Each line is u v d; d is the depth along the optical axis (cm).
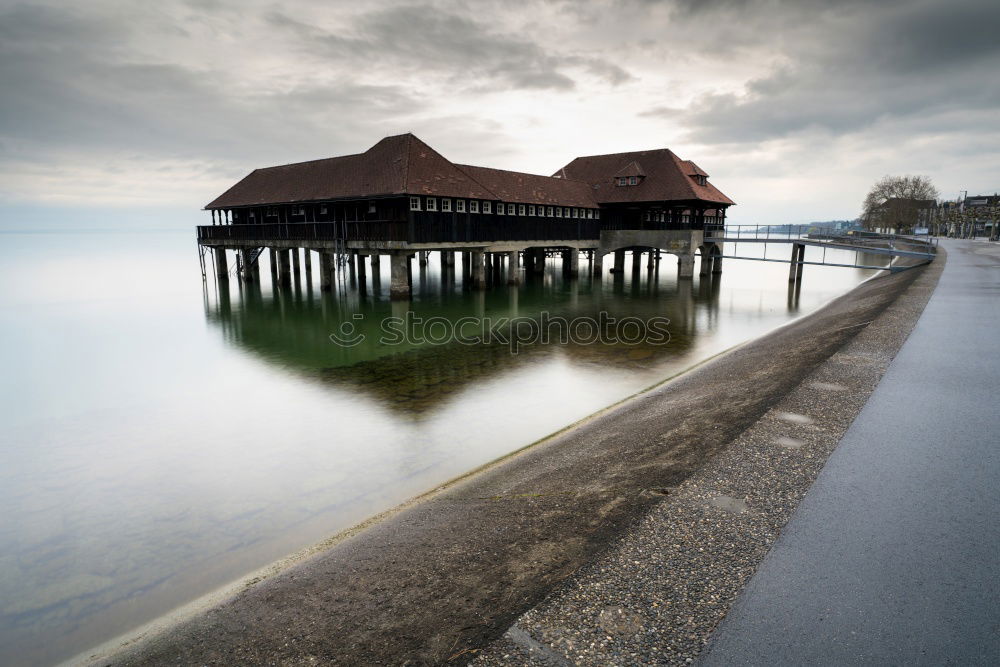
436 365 1522
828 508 462
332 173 2969
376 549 557
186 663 417
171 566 612
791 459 562
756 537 427
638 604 359
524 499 617
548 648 326
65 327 2216
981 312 1405
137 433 1055
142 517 733
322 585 496
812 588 362
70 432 1069
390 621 409
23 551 657
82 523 720
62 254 8344
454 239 2717
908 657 300
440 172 2692
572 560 436
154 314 2519
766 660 301
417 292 3178
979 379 823
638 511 495
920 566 382
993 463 539
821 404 731
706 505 482
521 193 3172
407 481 813
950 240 6506
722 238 3697
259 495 785
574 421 1055
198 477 854
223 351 1769
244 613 473
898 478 512
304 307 2655
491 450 923
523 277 4009
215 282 3859
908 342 1081
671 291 3284
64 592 571
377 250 2684
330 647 394
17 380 1446
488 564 465
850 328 1368
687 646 317
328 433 1025
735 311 2506
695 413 864
